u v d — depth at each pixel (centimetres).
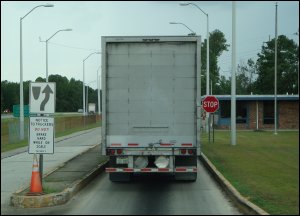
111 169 1396
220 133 4069
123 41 1396
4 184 1511
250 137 3450
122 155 1393
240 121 5003
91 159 2122
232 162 1870
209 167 1786
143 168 1388
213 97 2783
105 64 1401
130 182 1544
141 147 1394
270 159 1962
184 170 1392
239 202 1115
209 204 1145
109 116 1402
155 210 1077
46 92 1247
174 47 1397
